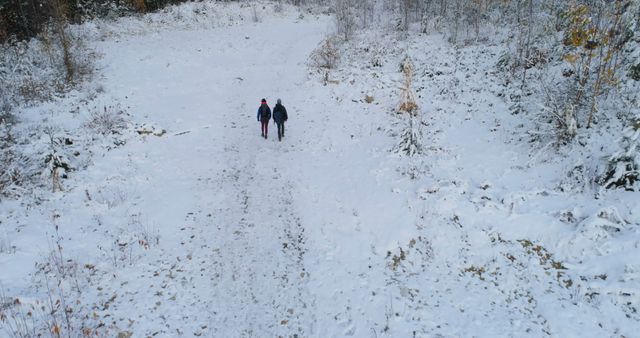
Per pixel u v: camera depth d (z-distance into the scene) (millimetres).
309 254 9078
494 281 8266
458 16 24000
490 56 18891
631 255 8047
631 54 13062
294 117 16328
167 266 8594
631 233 8438
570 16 15703
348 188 11461
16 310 7070
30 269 8148
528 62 16594
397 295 7934
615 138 10953
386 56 20812
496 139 13039
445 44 21516
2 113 14508
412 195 10680
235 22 29953
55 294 7578
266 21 30531
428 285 8211
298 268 8656
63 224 9695
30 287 7684
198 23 29078
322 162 13062
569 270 8297
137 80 19031
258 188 11664
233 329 7168
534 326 7215
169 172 12422
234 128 15398
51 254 8508
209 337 6984
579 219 9125
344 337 7039
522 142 12547
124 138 14000
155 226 9875
